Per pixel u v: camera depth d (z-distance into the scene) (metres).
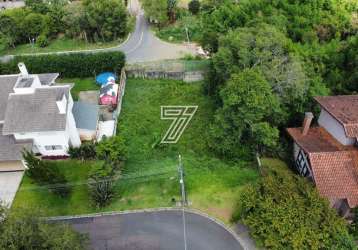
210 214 37.38
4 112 45.00
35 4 79.38
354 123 36.41
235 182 40.34
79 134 47.97
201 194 39.31
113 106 53.50
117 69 60.62
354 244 30.83
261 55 45.06
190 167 42.88
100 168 40.72
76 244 30.00
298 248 30.28
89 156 44.69
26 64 60.44
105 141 44.16
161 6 75.12
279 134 45.88
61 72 61.31
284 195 33.22
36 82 47.06
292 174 37.25
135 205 38.75
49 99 43.75
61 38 77.50
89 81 61.00
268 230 31.59
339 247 30.50
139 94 57.19
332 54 54.81
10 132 41.84
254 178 40.72
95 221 37.50
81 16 71.44
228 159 43.94
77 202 39.38
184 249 34.47
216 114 45.31
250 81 39.62
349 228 34.38
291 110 45.38
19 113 42.94
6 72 61.31
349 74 52.09
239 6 67.31
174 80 60.19
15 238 27.98
